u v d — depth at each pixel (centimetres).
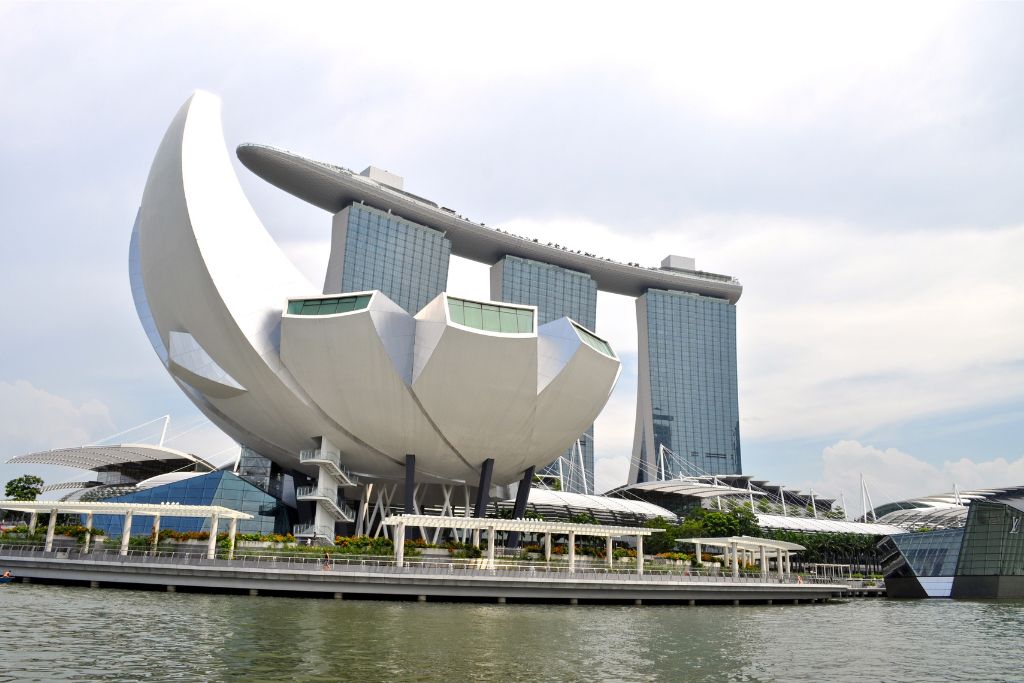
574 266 17550
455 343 5381
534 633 3177
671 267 19425
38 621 2948
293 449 6419
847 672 2512
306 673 2133
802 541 10175
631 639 3136
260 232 6266
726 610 5003
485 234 16262
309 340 5544
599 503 10556
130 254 6894
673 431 17650
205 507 4734
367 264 14538
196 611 3444
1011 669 2619
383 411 5844
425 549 5428
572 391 6181
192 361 5956
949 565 7569
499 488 7500
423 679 2120
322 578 4444
